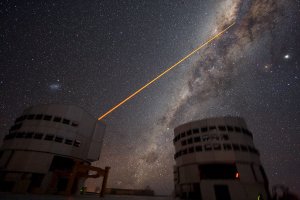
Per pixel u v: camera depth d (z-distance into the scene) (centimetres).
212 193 3709
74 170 3219
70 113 4297
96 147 4925
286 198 2170
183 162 4456
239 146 4150
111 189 7319
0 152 3825
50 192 3466
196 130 4656
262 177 3984
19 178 3378
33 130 3831
